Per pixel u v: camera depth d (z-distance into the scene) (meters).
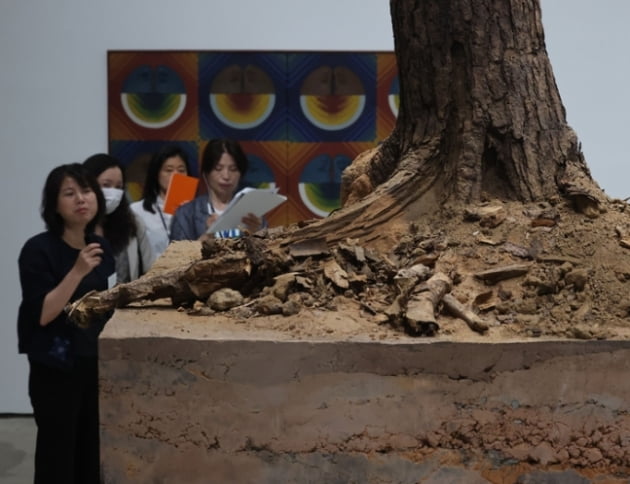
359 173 3.15
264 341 2.04
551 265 2.31
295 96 4.33
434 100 2.64
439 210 2.58
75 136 4.29
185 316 2.25
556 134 2.58
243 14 4.27
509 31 2.57
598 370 2.01
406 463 2.07
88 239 3.11
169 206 3.70
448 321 2.16
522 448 2.05
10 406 4.61
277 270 2.38
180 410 2.07
